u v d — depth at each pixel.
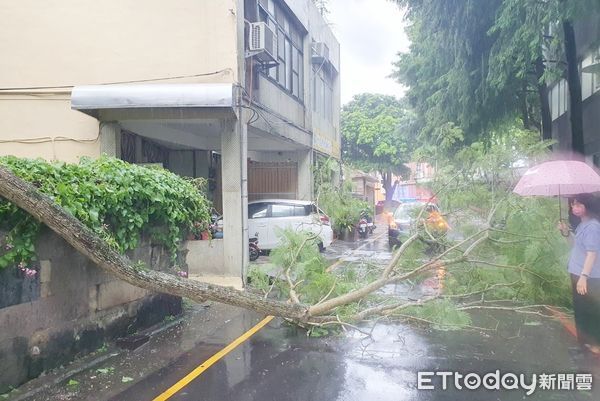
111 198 5.45
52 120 10.13
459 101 12.00
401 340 6.09
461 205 7.84
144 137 11.59
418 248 7.75
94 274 5.62
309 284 7.09
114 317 5.99
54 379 4.84
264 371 5.15
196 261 10.12
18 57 10.14
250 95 10.88
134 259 6.25
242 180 10.04
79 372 5.09
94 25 10.09
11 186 3.97
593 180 5.86
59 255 5.08
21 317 4.61
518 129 13.41
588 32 12.47
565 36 10.74
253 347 5.96
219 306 8.05
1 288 4.39
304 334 6.48
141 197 6.09
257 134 12.54
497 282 7.11
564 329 6.48
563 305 7.11
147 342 6.15
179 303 7.48
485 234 7.01
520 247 6.83
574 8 7.45
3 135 10.16
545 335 6.25
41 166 4.80
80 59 10.11
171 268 7.19
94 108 9.00
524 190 6.16
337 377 4.97
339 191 13.01
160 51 9.96
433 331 6.52
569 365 5.19
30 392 4.54
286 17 14.55
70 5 10.11
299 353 5.72
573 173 5.86
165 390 4.66
